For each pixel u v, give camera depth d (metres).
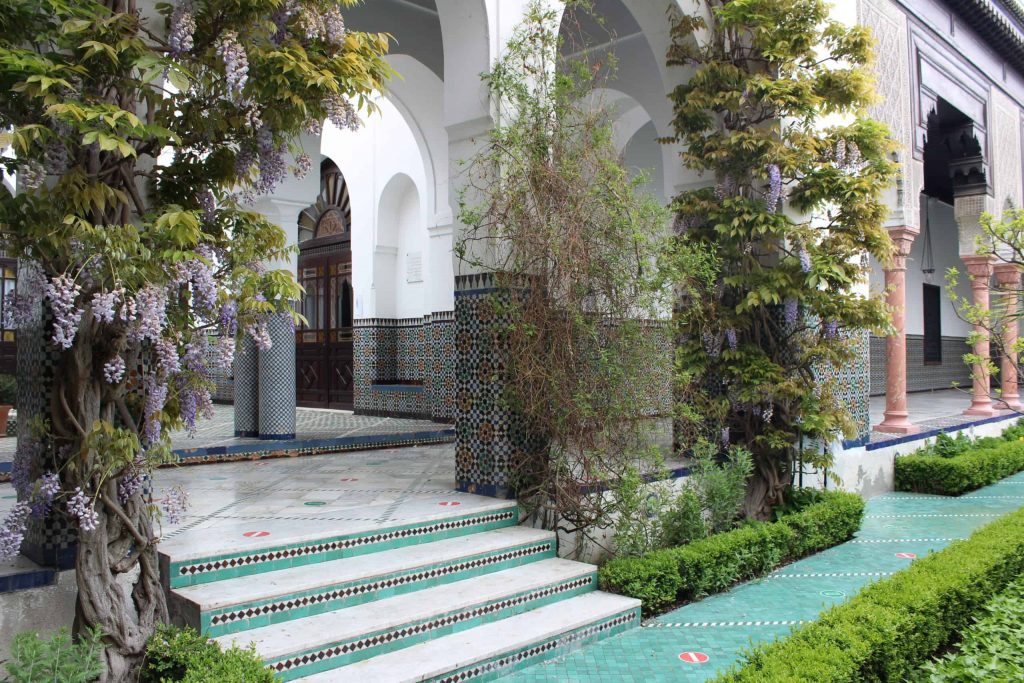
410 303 9.21
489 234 4.11
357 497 4.27
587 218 3.99
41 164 2.42
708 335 5.10
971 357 5.88
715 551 4.04
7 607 2.59
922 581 3.33
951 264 14.66
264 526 3.50
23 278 2.83
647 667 3.07
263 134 2.73
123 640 2.48
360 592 3.12
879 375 12.70
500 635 3.10
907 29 7.59
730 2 5.14
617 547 3.98
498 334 4.20
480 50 4.30
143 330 2.28
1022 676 2.44
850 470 6.35
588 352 3.98
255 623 2.80
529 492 4.11
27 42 2.46
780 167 4.99
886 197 7.33
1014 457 7.97
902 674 2.89
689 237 5.21
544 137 4.09
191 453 5.75
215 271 2.61
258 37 2.64
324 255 10.50
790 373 5.20
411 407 8.72
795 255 4.96
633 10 5.53
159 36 2.98
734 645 3.31
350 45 2.77
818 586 4.16
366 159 9.32
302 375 10.88
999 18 8.90
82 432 2.45
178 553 2.94
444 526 3.78
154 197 2.76
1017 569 3.86
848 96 5.07
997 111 9.76
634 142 9.05
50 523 2.71
